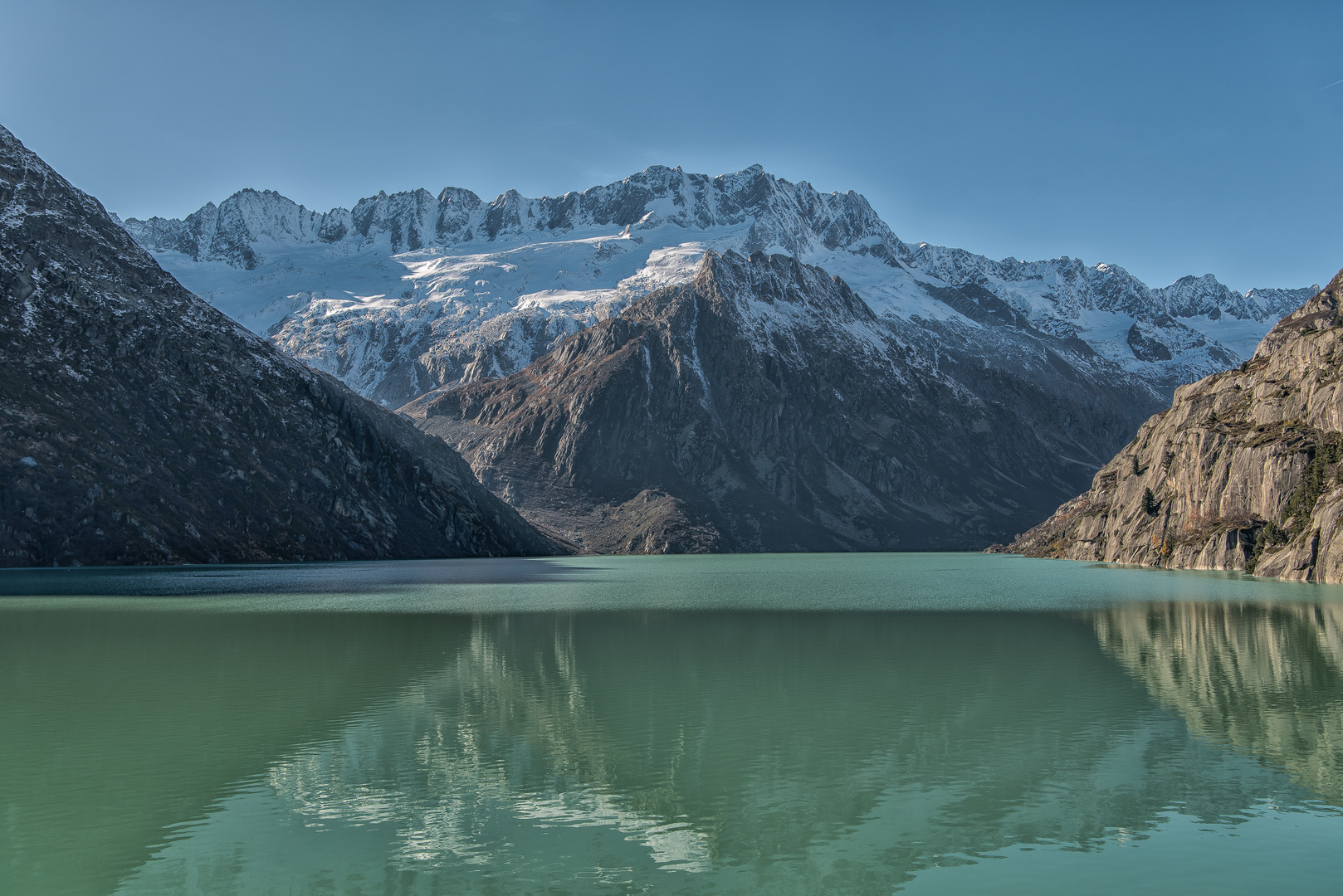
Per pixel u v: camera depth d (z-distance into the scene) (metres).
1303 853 33.50
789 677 64.62
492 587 156.75
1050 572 198.88
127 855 34.25
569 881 31.97
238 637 86.00
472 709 54.94
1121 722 50.91
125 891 31.36
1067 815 37.25
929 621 98.38
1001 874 32.16
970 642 81.00
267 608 114.12
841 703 56.09
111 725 51.25
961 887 31.23
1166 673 65.12
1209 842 34.50
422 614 107.44
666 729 50.03
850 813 37.69
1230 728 49.41
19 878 32.41
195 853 34.38
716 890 31.19
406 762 44.47
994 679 63.12
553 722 51.75
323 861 33.53
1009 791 39.94
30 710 54.78
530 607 115.69
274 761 44.66
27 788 40.88
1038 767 43.03
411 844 35.09
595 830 36.16
